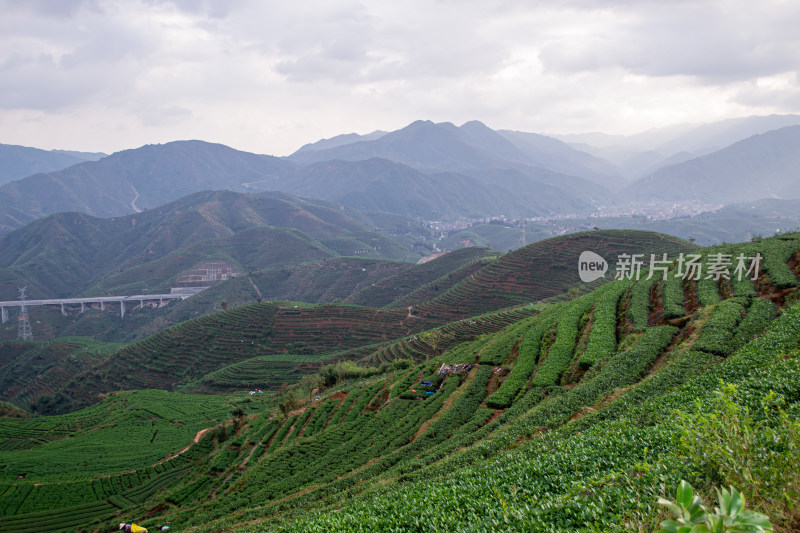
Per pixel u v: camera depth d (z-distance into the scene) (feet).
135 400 386.32
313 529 71.87
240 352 510.17
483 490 64.85
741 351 101.60
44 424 345.72
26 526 191.42
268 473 174.70
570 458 64.64
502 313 417.49
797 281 157.69
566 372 161.17
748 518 16.39
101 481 230.89
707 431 36.99
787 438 34.53
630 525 34.91
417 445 149.28
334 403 243.81
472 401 174.40
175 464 246.88
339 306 575.79
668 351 140.97
